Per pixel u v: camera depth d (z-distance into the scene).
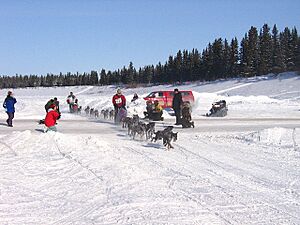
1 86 186.12
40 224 6.77
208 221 6.86
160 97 37.62
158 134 15.40
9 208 7.59
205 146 15.48
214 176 10.40
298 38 101.81
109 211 7.35
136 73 147.50
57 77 184.38
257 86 85.19
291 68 100.12
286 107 41.66
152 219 6.90
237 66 107.88
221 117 31.61
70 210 7.51
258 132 17.62
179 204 7.79
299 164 12.20
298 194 8.82
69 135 17.59
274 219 7.10
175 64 125.19
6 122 24.89
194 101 40.47
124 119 21.70
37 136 15.75
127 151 13.95
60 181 9.69
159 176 10.16
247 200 8.23
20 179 9.88
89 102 46.59
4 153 13.45
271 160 12.81
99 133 19.50
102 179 9.70
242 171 11.11
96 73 174.00
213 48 113.06
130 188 8.89
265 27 105.19
